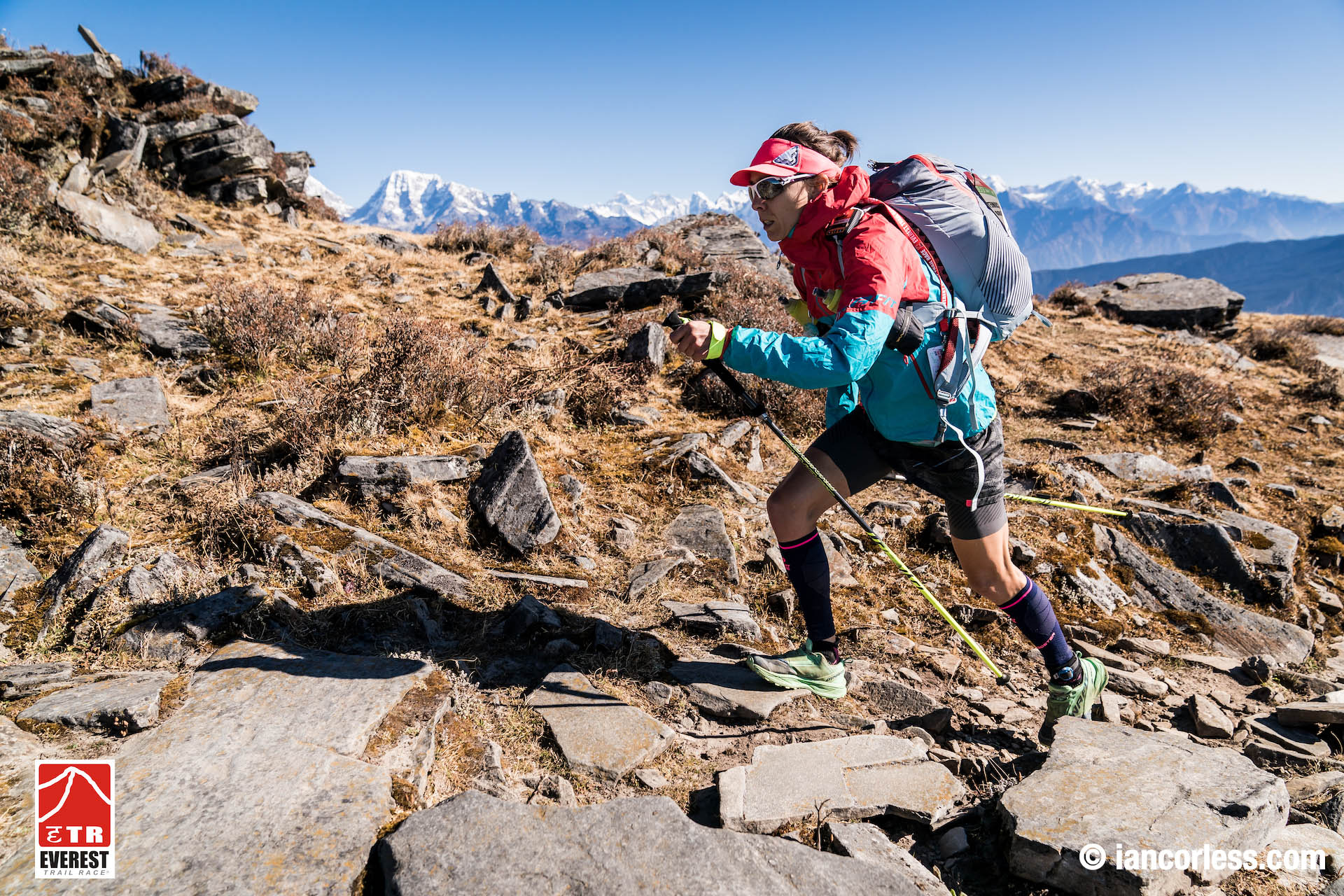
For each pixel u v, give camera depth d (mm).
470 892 1810
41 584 3359
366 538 3875
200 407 5836
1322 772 3021
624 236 16188
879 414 2582
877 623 4062
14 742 2287
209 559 3584
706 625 3621
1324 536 6016
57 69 16344
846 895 1917
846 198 2455
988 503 2703
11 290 7422
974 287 2479
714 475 5246
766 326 9266
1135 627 4441
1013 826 2178
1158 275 18656
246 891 1805
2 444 4141
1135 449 7977
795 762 2674
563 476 4828
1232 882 2092
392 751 2406
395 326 7242
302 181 20641
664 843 2016
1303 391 11266
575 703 2914
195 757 2262
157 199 13562
